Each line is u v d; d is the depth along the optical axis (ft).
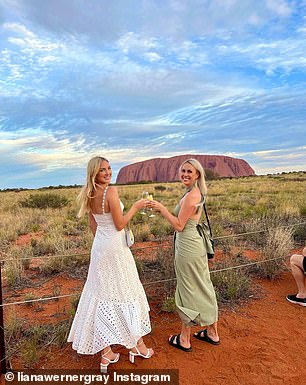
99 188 10.39
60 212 48.19
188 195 11.14
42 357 11.82
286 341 12.55
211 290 11.87
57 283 19.39
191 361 11.41
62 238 27.89
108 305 10.43
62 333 12.75
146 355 11.50
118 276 10.51
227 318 14.38
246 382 10.34
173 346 12.29
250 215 35.91
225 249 23.62
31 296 17.01
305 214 35.86
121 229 10.50
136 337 10.40
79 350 10.43
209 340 12.46
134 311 10.61
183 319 11.51
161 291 16.84
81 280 19.70
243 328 13.52
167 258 19.39
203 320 11.57
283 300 16.16
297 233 26.96
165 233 29.99
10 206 59.98
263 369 10.91
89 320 10.53
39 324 13.89
